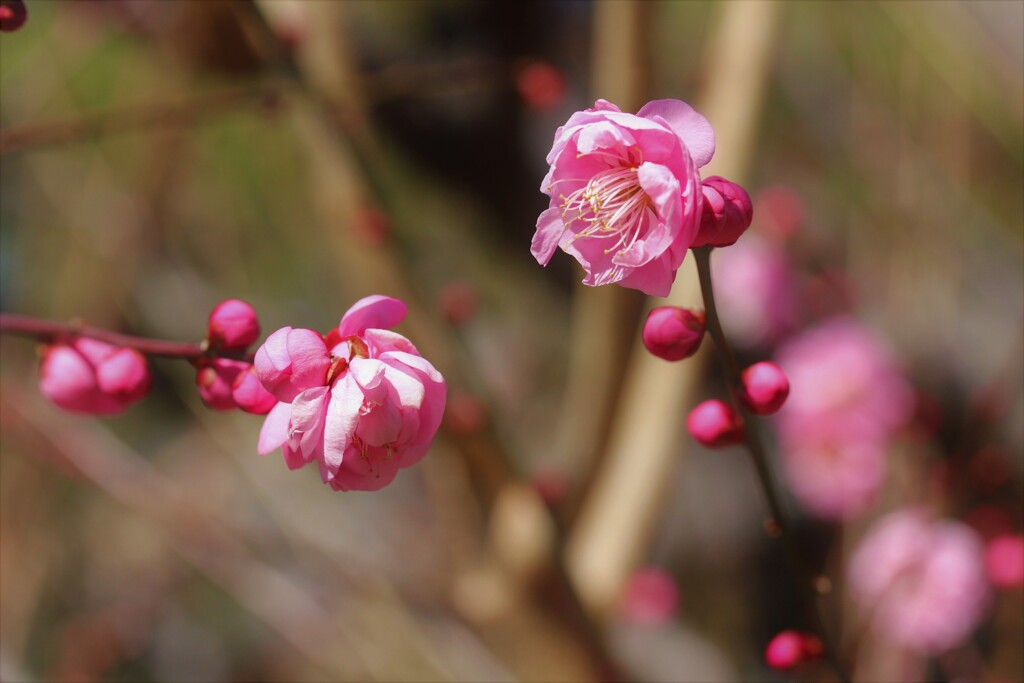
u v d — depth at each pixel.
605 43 0.61
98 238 0.81
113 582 0.91
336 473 0.46
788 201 0.80
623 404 0.66
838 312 0.82
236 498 0.86
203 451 0.88
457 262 0.91
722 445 0.49
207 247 0.84
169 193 0.82
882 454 0.76
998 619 0.75
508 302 0.95
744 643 0.98
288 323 0.86
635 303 0.64
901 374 0.76
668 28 0.80
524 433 0.93
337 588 0.76
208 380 0.48
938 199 0.74
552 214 0.46
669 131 0.45
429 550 0.90
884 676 0.70
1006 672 0.74
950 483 0.72
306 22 0.58
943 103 0.73
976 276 0.77
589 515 0.67
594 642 0.63
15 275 0.83
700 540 1.00
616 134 0.45
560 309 0.97
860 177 0.78
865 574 0.71
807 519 0.98
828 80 0.79
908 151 0.74
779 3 0.62
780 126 0.81
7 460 0.86
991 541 0.72
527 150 0.94
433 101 0.91
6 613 0.85
